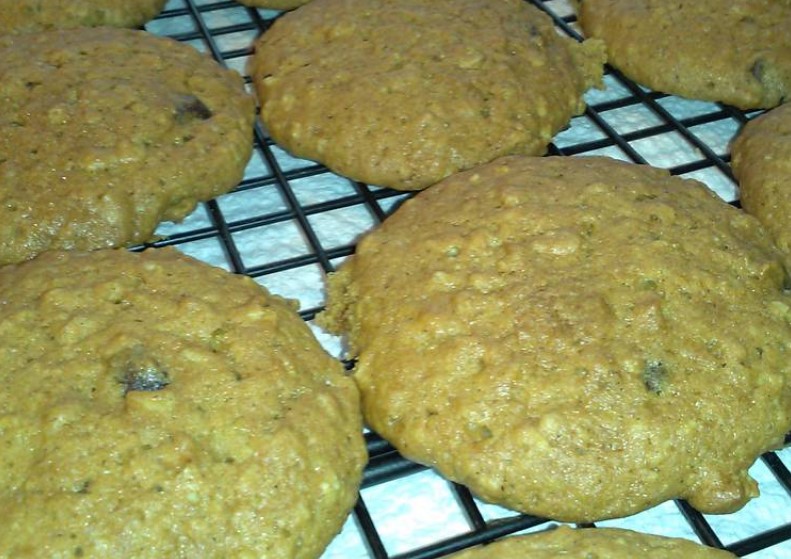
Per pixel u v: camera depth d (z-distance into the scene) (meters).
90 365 0.17
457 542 0.17
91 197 0.22
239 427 0.17
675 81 0.27
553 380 0.18
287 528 0.16
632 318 0.18
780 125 0.24
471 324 0.19
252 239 0.24
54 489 0.16
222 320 0.19
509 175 0.21
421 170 0.23
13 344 0.18
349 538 0.18
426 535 0.18
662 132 0.26
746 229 0.21
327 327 0.20
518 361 0.18
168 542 0.16
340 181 0.25
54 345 0.18
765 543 0.17
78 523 0.16
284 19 0.27
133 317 0.18
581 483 0.17
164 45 0.26
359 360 0.19
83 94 0.23
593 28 0.28
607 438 0.17
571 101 0.26
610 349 0.18
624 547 0.17
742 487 0.18
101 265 0.19
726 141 0.26
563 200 0.21
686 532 0.18
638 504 0.17
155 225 0.22
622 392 0.18
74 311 0.18
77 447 0.16
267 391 0.18
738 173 0.24
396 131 0.24
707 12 0.27
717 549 0.17
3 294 0.19
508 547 0.17
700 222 0.20
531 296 0.19
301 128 0.24
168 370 0.18
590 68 0.27
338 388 0.18
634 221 0.20
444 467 0.18
